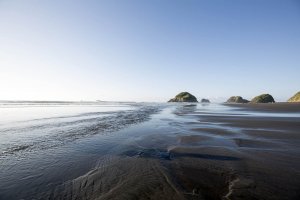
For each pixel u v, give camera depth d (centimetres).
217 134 1341
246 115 2856
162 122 2005
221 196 500
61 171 678
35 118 2306
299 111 3594
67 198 499
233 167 707
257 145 1035
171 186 555
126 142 1102
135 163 755
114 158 818
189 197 493
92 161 782
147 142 1104
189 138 1208
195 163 752
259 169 686
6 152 898
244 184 566
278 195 505
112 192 524
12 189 550
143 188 543
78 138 1202
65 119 2208
